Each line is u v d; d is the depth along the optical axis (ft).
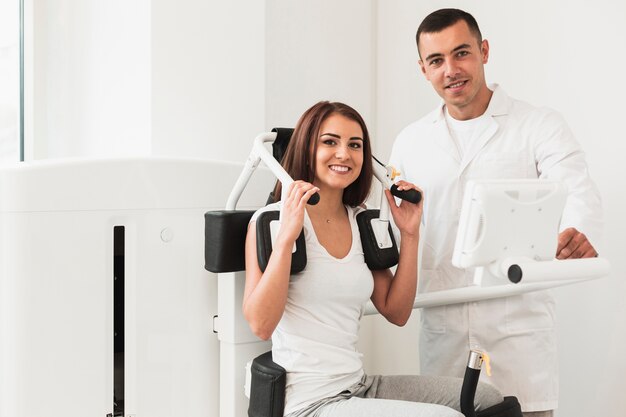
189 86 6.17
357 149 4.40
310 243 4.22
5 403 3.99
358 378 4.19
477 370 3.68
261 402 4.05
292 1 7.25
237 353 4.58
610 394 6.15
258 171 5.03
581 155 5.07
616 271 6.11
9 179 3.95
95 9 6.56
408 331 7.82
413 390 4.23
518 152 5.28
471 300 5.08
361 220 4.56
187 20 6.13
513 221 3.49
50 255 4.05
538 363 5.23
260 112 6.72
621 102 6.03
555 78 6.50
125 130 6.23
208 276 4.73
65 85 6.88
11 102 6.91
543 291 5.25
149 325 4.47
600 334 6.23
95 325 4.22
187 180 4.62
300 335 4.08
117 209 4.31
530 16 6.66
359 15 8.00
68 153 6.88
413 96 7.75
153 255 4.48
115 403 4.50
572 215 4.84
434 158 5.54
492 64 7.06
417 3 7.68
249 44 6.60
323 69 7.61
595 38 6.18
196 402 4.68
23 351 3.98
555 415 6.59
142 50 6.00
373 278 4.82
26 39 6.90
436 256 5.55
